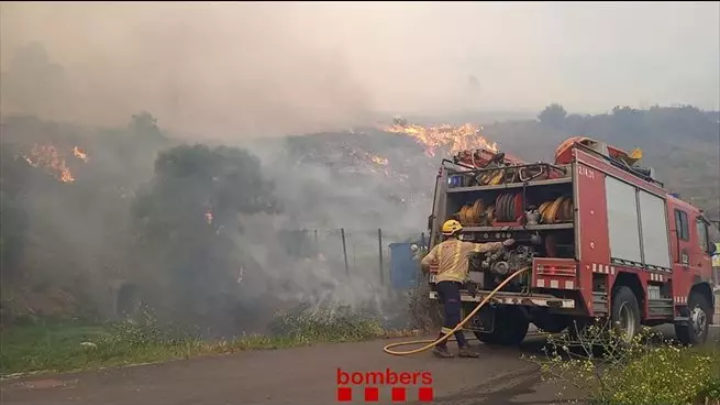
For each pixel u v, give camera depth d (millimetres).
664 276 9734
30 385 6043
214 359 7523
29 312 20578
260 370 6867
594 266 7879
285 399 5590
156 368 6918
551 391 6102
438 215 9008
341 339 9500
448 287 7973
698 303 11031
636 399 4949
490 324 8594
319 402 5516
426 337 10203
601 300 8016
